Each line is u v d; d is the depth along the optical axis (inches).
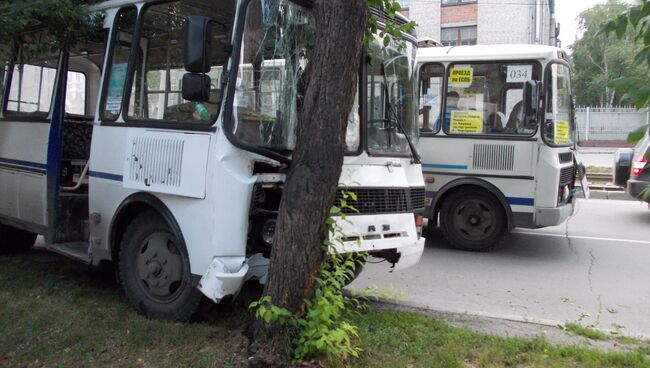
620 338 193.0
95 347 169.0
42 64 235.3
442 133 352.8
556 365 161.5
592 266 316.5
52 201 226.4
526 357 168.4
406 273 292.7
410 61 246.5
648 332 209.3
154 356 164.1
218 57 175.5
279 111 179.8
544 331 198.4
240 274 167.5
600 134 1406.3
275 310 145.9
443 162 351.9
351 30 150.1
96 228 209.3
